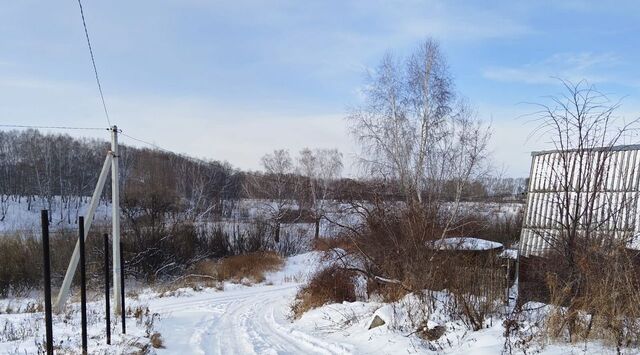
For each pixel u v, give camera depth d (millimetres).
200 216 45781
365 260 14148
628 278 5664
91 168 62406
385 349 7898
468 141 23656
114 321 12797
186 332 12500
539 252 8367
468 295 8273
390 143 24406
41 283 25719
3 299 23203
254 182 56594
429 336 8008
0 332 10641
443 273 9391
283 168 59094
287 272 33219
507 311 8180
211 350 9852
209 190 53750
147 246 29609
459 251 9797
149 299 21906
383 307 9914
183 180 54250
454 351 6891
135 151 57562
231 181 62000
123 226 32375
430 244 10406
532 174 13148
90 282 25875
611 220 6566
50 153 57875
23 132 59875
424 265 10141
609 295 5766
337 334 10398
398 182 21594
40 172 58031
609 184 8312
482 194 22406
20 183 58812
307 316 13867
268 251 37625
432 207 11664
